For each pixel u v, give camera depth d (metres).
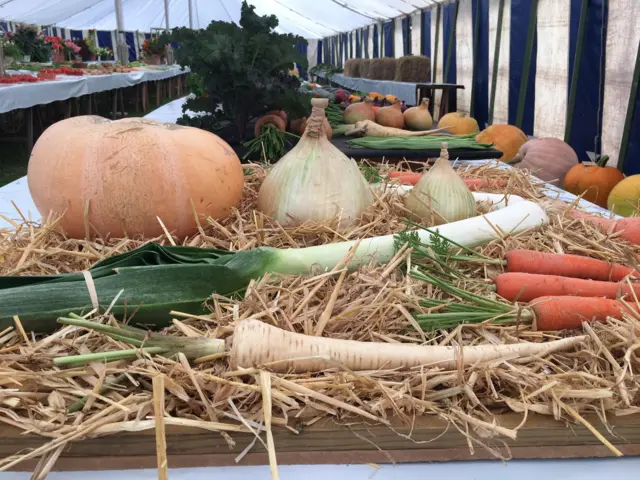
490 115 7.00
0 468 0.91
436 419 1.02
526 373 1.10
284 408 0.99
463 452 1.02
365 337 1.25
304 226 1.73
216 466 0.99
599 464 1.04
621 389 1.06
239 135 3.45
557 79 5.24
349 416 1.01
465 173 2.79
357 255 1.51
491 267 1.64
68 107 8.52
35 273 1.54
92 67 11.12
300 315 1.29
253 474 0.98
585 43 4.69
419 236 1.68
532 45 5.71
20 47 10.53
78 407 0.99
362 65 11.27
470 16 7.72
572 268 1.56
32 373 1.01
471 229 1.73
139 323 1.25
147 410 0.99
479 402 1.04
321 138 1.81
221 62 3.05
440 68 9.41
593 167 3.80
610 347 1.19
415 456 1.01
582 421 1.00
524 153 4.24
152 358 1.06
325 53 23.72
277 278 1.41
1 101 5.21
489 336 1.25
